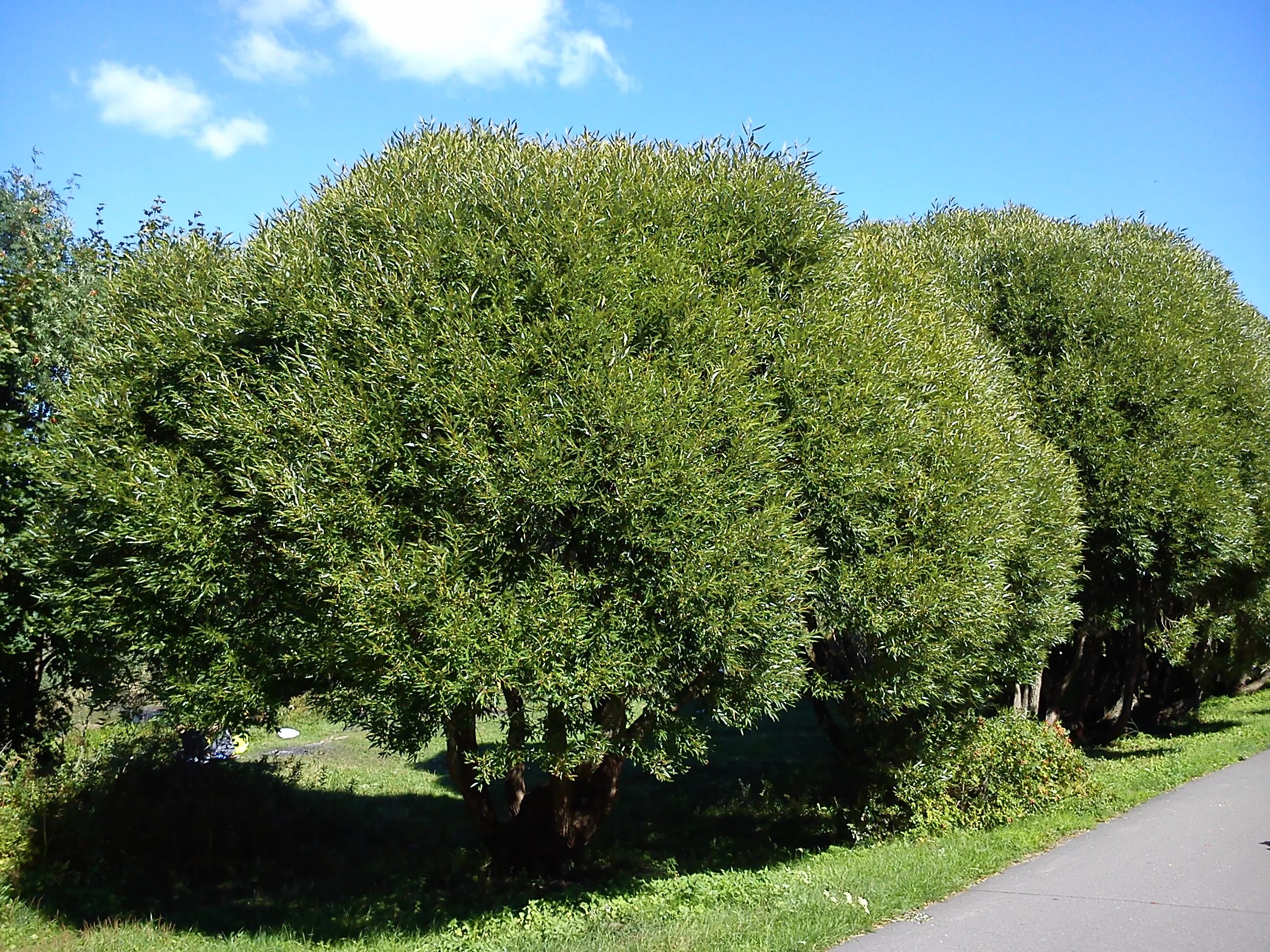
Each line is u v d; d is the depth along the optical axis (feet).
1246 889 27.17
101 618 30.83
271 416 29.19
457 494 28.48
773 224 36.01
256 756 68.64
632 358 29.96
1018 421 45.47
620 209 33.19
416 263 30.55
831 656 40.75
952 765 41.24
